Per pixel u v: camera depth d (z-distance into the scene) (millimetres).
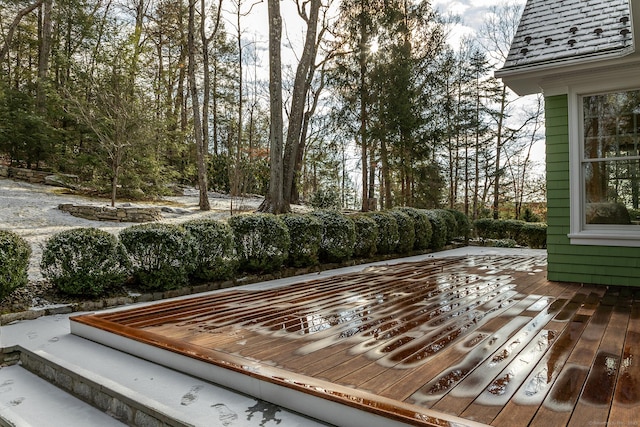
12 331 3330
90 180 10992
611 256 4266
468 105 15602
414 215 8281
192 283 4910
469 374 1981
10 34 12789
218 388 2172
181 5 16625
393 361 2186
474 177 16328
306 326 2943
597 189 4406
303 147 15805
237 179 13070
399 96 12047
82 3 13578
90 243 4129
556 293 3922
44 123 11539
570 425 1491
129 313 3471
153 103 11266
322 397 1779
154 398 2047
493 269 5719
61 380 2564
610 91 4238
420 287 4398
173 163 15539
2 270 3590
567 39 4250
